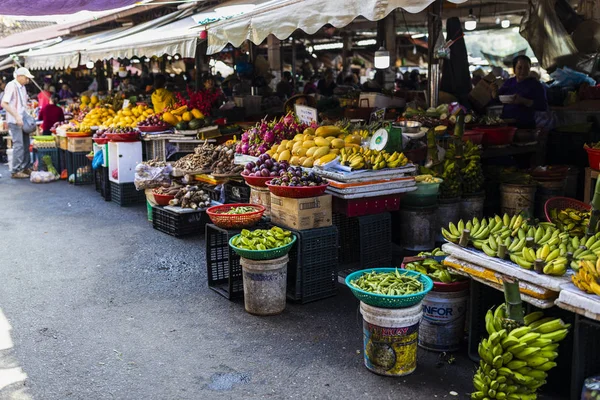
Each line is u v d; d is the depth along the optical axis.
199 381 3.66
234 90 13.36
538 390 3.47
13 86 11.39
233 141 7.86
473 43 24.69
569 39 8.90
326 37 21.06
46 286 5.42
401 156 5.37
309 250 4.88
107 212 8.61
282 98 13.36
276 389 3.55
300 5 5.23
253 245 4.53
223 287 5.32
